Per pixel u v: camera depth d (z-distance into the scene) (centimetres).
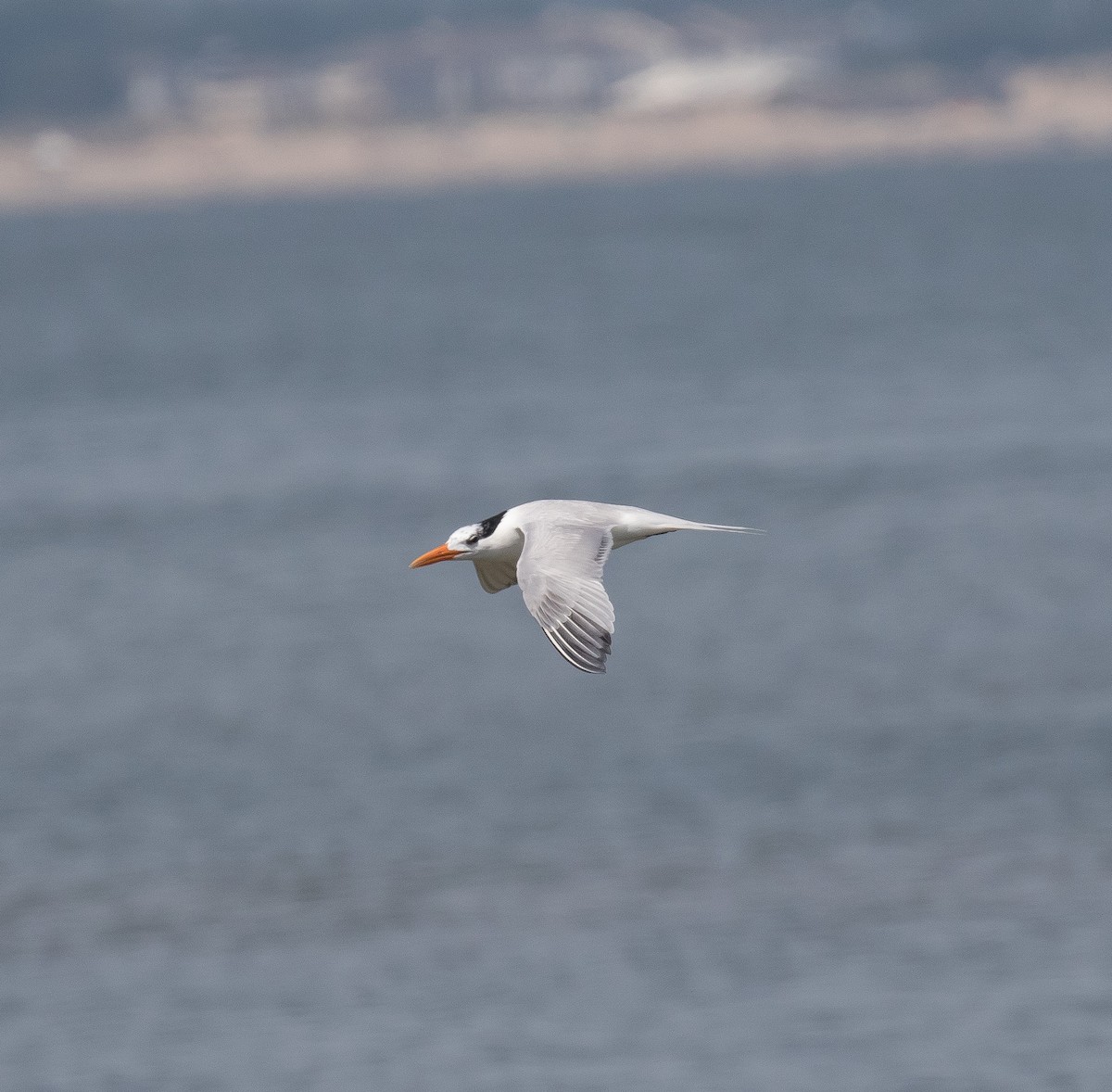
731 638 3506
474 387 7200
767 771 2734
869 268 12212
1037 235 14062
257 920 2283
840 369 7231
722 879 2347
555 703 3138
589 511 955
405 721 3062
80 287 13700
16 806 2711
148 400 7188
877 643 3412
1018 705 3005
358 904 2320
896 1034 1939
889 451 5269
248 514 4719
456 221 18562
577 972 2105
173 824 2623
